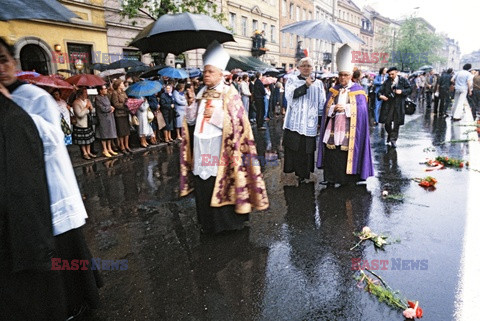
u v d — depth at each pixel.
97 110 7.97
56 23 12.30
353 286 2.83
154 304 2.68
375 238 3.56
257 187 3.72
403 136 9.63
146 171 6.83
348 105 4.99
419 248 3.38
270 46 30.11
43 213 2.00
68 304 2.38
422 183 5.21
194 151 3.66
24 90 2.09
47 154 2.11
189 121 3.78
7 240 1.95
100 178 6.40
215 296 2.76
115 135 8.12
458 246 3.39
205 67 3.54
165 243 3.71
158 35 4.17
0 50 1.95
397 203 4.58
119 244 3.73
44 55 12.20
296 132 5.27
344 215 4.27
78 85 7.23
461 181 5.40
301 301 2.66
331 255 3.33
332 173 5.33
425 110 16.47
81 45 13.56
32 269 1.98
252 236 3.78
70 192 2.22
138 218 4.45
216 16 12.02
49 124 2.11
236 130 3.55
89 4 13.51
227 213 3.79
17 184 1.90
